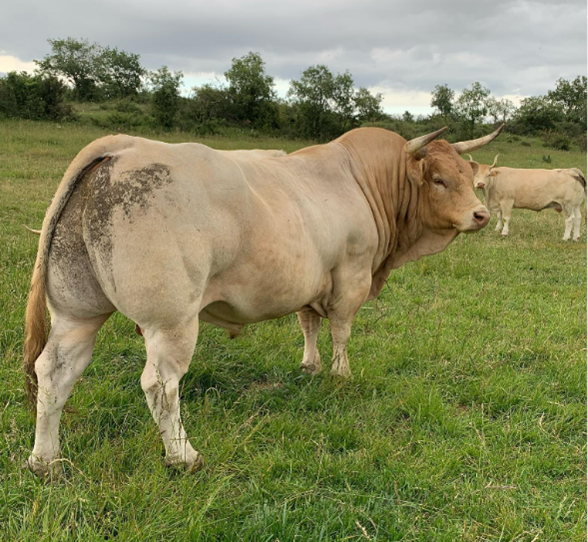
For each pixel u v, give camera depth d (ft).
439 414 12.66
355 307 14.01
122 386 12.91
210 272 9.72
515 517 9.45
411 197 15.16
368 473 10.41
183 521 8.51
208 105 155.84
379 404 12.92
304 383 14.12
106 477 9.07
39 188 38.19
